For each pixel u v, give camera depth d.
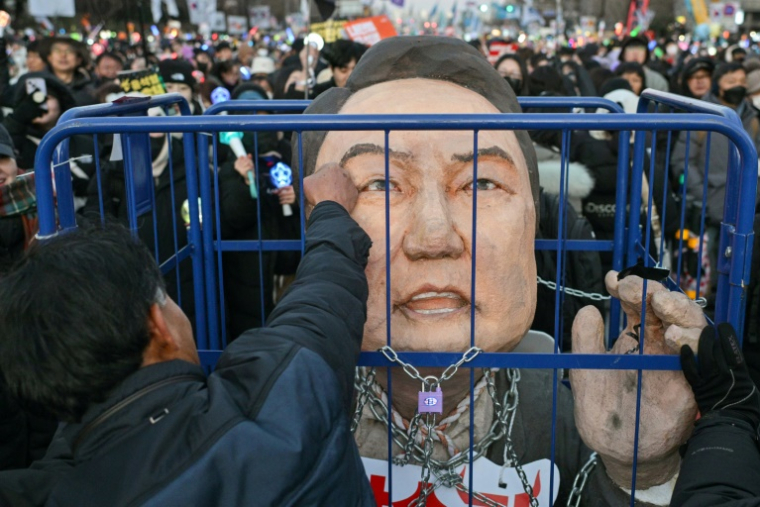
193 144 2.44
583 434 1.82
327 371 1.20
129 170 2.03
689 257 4.49
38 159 1.63
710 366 1.56
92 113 1.87
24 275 1.20
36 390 1.16
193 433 1.11
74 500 1.10
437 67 1.97
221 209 3.35
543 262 2.91
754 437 1.51
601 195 3.46
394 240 1.69
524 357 1.59
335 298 1.36
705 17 19.70
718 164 4.41
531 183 1.95
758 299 2.88
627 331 1.82
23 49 9.22
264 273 3.40
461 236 1.69
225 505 1.06
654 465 1.79
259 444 1.09
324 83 5.21
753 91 5.30
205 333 2.55
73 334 1.14
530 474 1.95
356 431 1.94
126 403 1.16
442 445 1.90
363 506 1.23
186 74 4.77
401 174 1.73
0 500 1.15
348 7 13.30
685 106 1.98
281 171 3.40
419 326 1.70
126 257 1.21
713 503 1.36
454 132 1.75
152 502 1.05
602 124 1.50
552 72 5.21
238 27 21.88
